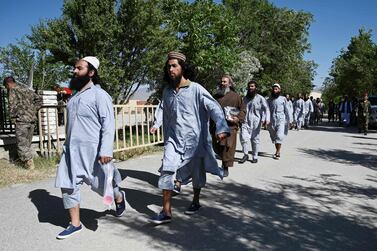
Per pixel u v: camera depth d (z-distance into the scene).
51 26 11.89
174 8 16.19
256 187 6.83
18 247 4.13
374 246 4.25
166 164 4.75
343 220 5.11
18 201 5.77
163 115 5.05
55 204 5.64
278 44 31.69
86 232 4.55
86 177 4.36
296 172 8.25
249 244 4.27
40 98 8.05
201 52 16.09
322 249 4.15
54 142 9.42
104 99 4.34
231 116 7.55
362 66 36.69
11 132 9.55
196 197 5.32
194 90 4.84
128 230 4.63
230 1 27.62
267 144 13.42
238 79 22.31
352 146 13.18
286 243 4.30
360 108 18.66
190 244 4.25
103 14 11.78
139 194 6.25
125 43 12.56
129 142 9.96
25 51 21.52
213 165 5.10
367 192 6.59
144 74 13.46
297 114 21.67
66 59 12.23
